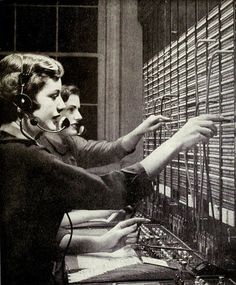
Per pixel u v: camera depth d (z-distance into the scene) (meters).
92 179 1.49
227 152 1.59
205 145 1.57
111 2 1.92
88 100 1.92
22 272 1.60
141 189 1.48
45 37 1.93
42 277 1.60
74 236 1.68
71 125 1.82
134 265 1.57
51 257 1.61
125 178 1.47
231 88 1.56
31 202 1.54
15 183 1.53
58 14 1.95
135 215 1.84
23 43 1.95
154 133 1.76
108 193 1.47
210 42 1.65
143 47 1.90
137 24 1.91
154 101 1.88
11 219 1.56
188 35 1.74
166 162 1.50
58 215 1.57
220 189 1.62
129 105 1.92
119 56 1.93
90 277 1.49
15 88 1.58
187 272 1.54
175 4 1.79
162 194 1.80
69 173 1.51
